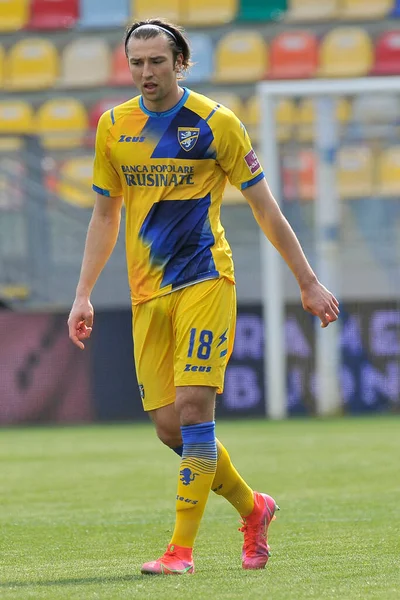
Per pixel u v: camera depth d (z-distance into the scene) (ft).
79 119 210.38
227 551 50.90
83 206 185.98
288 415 165.68
